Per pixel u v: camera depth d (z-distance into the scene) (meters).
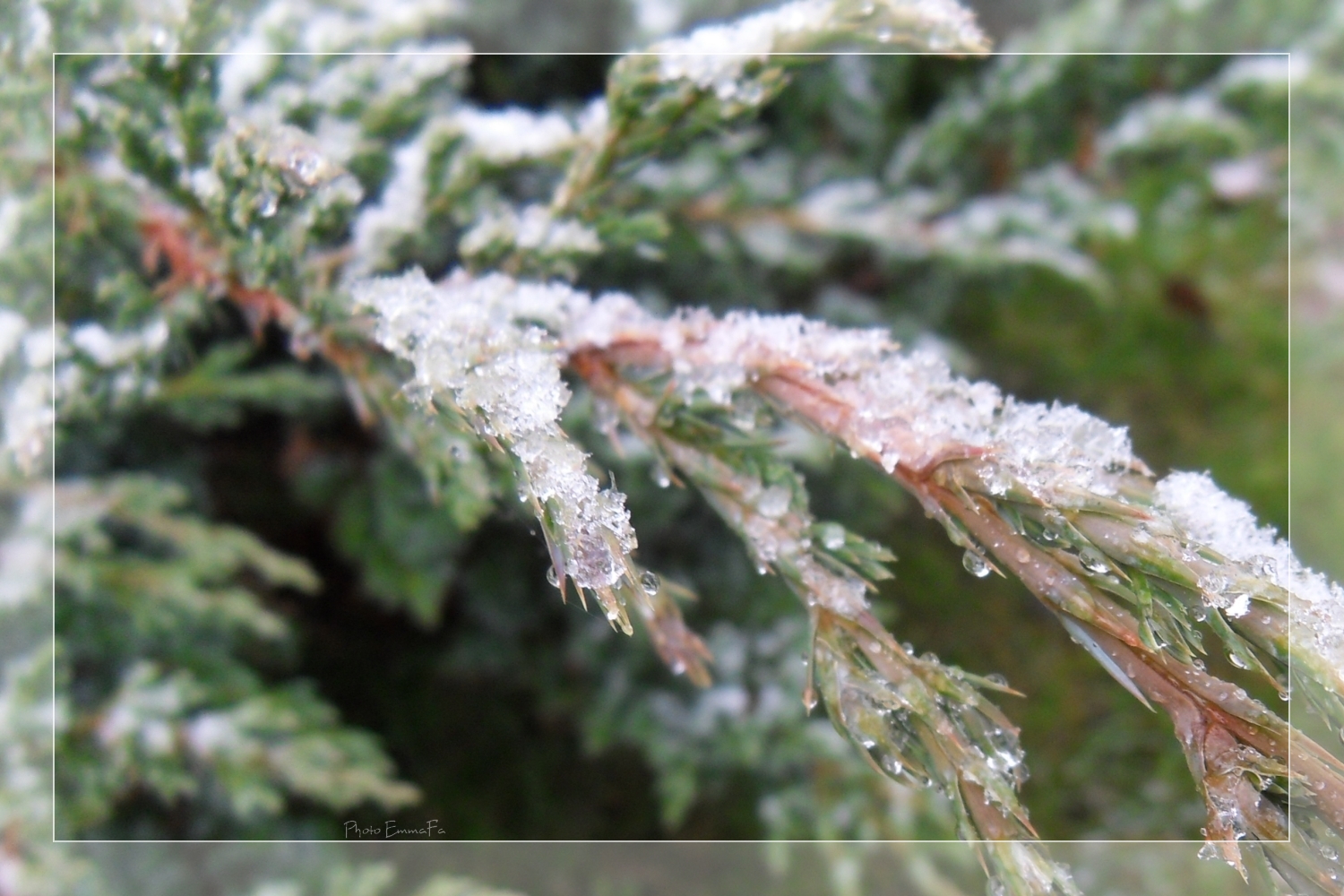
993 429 0.27
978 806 0.26
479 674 0.50
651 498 0.44
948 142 0.50
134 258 0.34
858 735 0.27
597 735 0.44
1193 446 0.62
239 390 0.37
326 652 0.50
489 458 0.29
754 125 0.51
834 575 0.27
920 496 0.27
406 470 0.43
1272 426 0.63
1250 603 0.26
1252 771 0.26
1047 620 0.58
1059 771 0.54
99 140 0.31
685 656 0.29
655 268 0.48
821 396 0.27
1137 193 0.53
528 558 0.48
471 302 0.28
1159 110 0.49
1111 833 0.52
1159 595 0.26
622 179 0.31
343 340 0.30
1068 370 0.63
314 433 0.47
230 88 0.31
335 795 0.36
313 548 0.50
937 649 0.56
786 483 0.28
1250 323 0.65
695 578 0.47
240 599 0.37
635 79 0.29
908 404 0.27
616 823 0.49
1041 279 0.61
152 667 0.36
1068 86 0.49
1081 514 0.26
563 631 0.48
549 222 0.30
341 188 0.29
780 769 0.43
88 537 0.35
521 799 0.49
